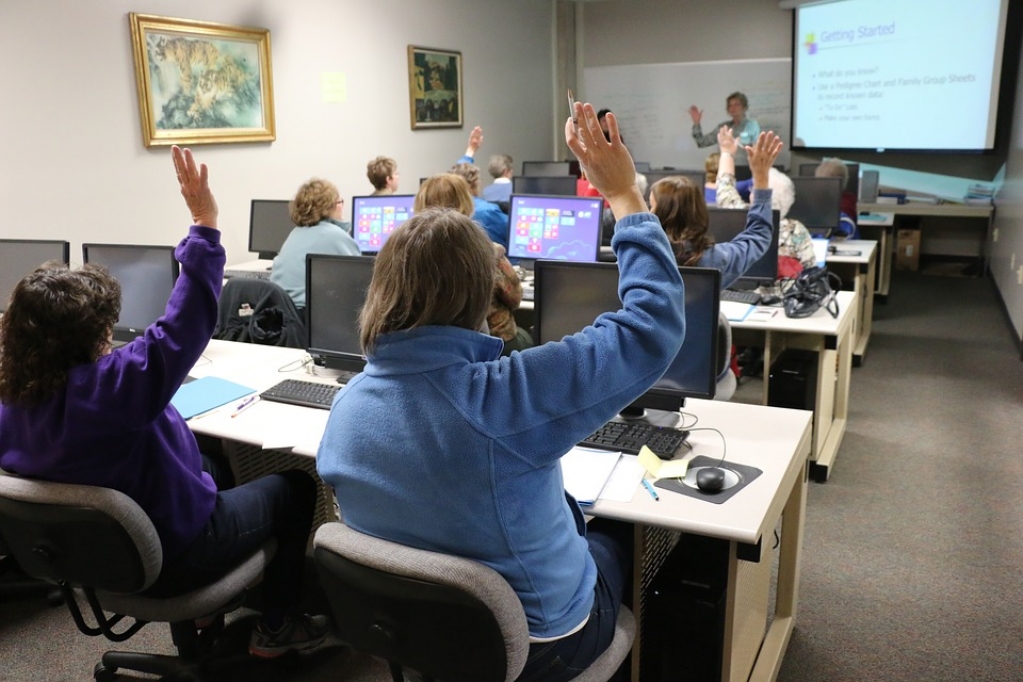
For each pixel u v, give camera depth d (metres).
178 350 1.61
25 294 1.53
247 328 3.00
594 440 1.90
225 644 2.25
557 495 1.30
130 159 4.42
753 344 3.49
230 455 2.33
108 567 1.59
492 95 7.62
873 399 4.13
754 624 1.99
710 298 1.94
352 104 5.96
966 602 2.39
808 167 6.79
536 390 1.17
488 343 1.22
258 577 1.93
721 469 1.72
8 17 3.77
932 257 7.54
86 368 1.58
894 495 3.08
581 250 3.84
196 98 4.72
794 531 2.17
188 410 2.19
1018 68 6.08
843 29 7.27
